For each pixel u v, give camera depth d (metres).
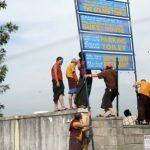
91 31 15.89
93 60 15.76
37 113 16.61
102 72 15.38
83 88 15.19
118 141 15.14
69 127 14.97
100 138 14.78
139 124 16.12
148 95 16.22
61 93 16.08
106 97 15.36
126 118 16.67
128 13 16.98
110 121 15.05
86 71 15.57
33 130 16.72
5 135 18.12
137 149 15.59
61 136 15.45
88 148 14.55
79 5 15.75
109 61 16.23
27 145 16.95
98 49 15.95
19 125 17.44
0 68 25.39
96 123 14.78
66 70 16.03
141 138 15.75
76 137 14.28
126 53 16.75
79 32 15.64
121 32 16.70
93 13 16.03
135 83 16.45
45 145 16.11
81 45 15.58
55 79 16.08
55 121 15.73
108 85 15.36
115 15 16.61
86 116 14.64
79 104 15.21
